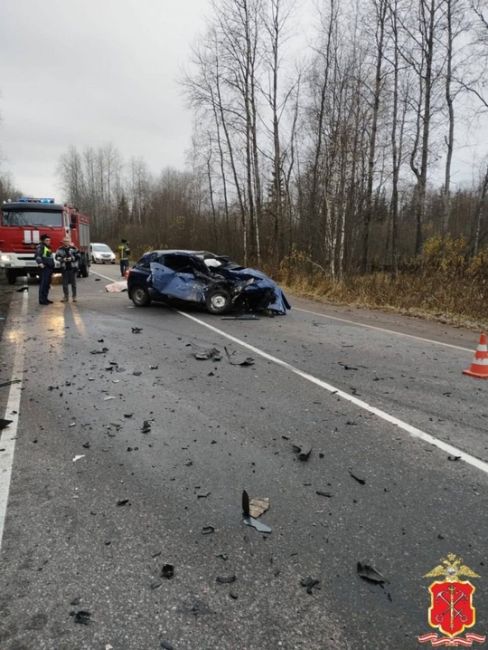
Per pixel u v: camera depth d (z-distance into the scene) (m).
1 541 2.73
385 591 2.40
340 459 3.86
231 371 6.47
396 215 23.80
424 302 13.86
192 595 2.36
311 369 6.67
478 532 2.92
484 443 4.24
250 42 23.22
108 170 77.62
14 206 16.33
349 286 16.78
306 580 2.47
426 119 22.16
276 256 23.78
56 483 3.38
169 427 4.44
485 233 21.53
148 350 7.59
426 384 6.07
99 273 24.72
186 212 43.62
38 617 2.21
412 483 3.50
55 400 5.10
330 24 22.00
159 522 2.94
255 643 2.09
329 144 20.30
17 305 12.34
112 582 2.43
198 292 11.73
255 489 3.36
